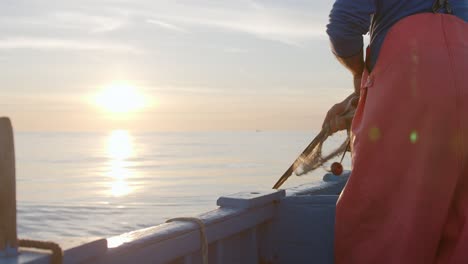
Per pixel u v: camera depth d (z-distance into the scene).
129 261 1.54
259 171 198.00
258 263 2.58
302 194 2.92
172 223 1.91
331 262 2.59
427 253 1.67
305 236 2.64
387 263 1.73
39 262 1.18
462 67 1.67
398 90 1.70
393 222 1.71
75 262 1.29
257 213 2.47
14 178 1.19
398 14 1.80
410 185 1.68
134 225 71.62
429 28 1.72
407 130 1.68
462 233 1.65
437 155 1.65
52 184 150.50
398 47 1.74
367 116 1.77
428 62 1.67
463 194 1.70
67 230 67.12
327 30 1.85
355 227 1.80
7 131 1.17
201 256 2.01
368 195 1.75
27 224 72.81
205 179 163.75
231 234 2.21
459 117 1.64
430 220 1.66
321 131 2.30
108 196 117.06
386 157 1.71
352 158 1.89
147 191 127.75
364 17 1.78
